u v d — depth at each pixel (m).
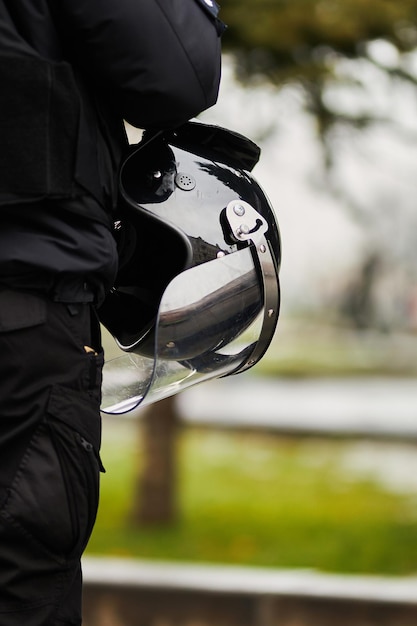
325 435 18.19
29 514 2.28
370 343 49.56
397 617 5.11
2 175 2.28
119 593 5.27
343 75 8.66
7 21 2.34
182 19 2.42
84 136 2.38
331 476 14.13
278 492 12.87
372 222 10.59
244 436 18.22
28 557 2.31
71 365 2.35
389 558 9.48
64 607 2.40
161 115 2.47
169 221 2.59
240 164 2.84
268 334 2.73
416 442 17.58
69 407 2.34
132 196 2.60
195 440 17.61
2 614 2.29
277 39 7.96
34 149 2.29
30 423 2.30
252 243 2.66
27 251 2.29
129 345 2.78
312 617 5.14
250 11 7.81
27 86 2.30
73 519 2.35
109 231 2.45
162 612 5.23
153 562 9.37
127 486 13.02
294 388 27.30
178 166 2.66
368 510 11.70
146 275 2.71
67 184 2.32
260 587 5.17
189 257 2.58
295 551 9.74
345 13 7.89
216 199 2.66
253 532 10.53
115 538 10.31
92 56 2.38
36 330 2.30
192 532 10.60
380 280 48.19
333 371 33.81
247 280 2.64
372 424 19.14
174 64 2.41
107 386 2.83
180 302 2.54
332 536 10.34
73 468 2.34
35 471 2.29
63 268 2.30
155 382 2.68
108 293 2.78
